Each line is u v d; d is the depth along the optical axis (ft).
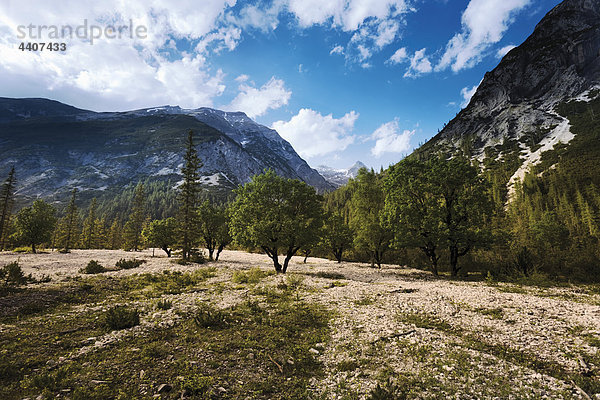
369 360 26.81
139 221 257.75
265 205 102.27
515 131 570.46
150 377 21.52
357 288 64.80
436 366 25.46
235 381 21.93
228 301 48.96
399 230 104.22
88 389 19.29
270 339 31.09
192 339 30.14
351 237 171.12
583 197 270.46
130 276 78.07
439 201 108.37
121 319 33.91
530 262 90.63
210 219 151.43
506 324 39.01
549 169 369.50
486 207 98.94
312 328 36.04
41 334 29.99
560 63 651.25
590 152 364.38
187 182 147.84
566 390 21.68
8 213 190.70
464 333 35.55
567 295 58.85
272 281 74.64
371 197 144.05
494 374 24.07
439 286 70.64
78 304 45.47
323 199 107.86
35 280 65.41
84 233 281.95
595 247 104.27
